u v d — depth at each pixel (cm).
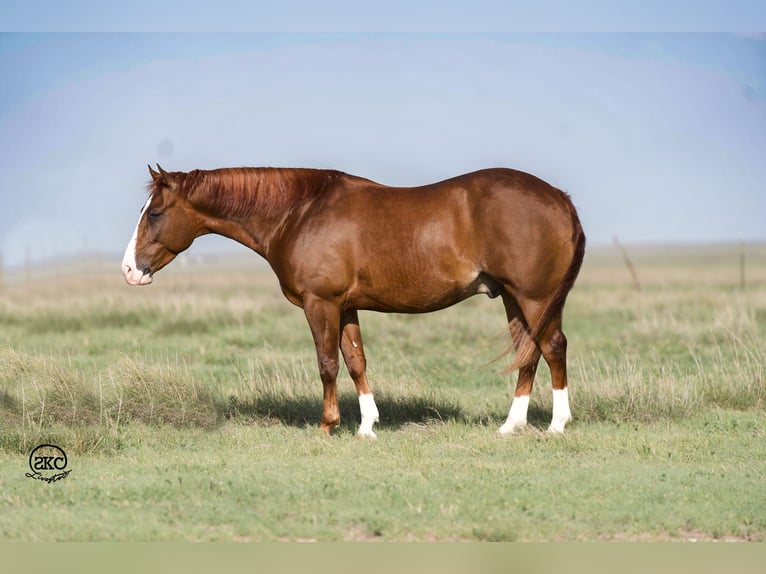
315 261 1079
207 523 758
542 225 1025
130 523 753
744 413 1220
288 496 816
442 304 1083
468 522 753
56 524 750
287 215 1124
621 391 1240
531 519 761
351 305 1101
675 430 1112
